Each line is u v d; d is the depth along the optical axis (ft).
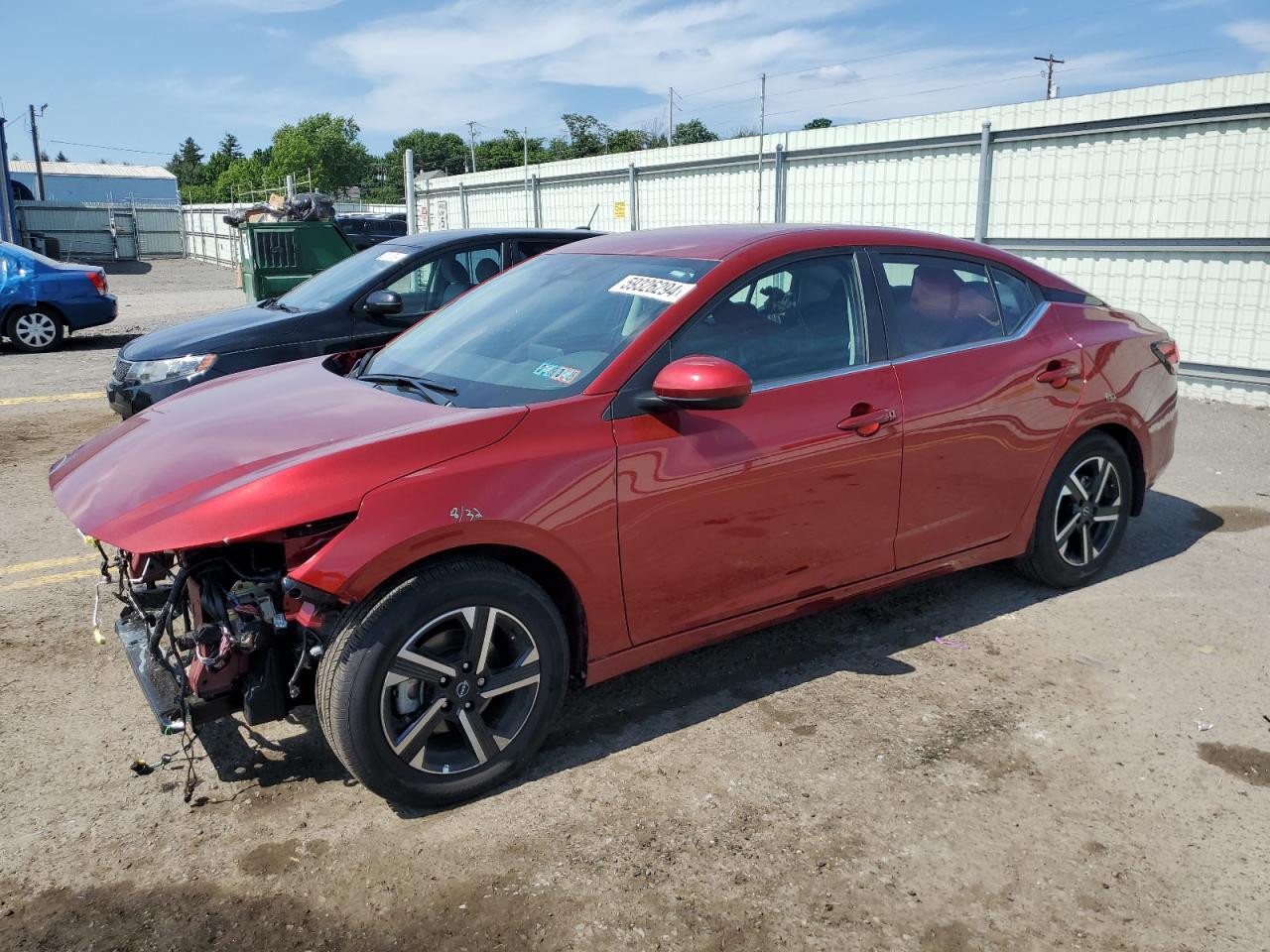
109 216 137.28
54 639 13.46
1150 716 11.27
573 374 10.41
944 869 8.70
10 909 8.25
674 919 8.11
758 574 11.15
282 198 85.20
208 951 7.80
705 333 10.76
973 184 34.63
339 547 8.54
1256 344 28.45
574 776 10.15
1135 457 15.07
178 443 10.12
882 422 11.63
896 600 14.64
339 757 9.07
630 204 50.98
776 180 41.55
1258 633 13.44
